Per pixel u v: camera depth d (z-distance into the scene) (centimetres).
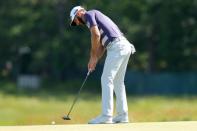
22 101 12888
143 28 15875
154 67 16225
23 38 17325
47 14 17062
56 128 2230
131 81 15812
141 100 13088
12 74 17975
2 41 17525
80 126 2283
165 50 16088
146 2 15600
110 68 2592
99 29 2602
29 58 17875
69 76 17112
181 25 15812
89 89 16088
